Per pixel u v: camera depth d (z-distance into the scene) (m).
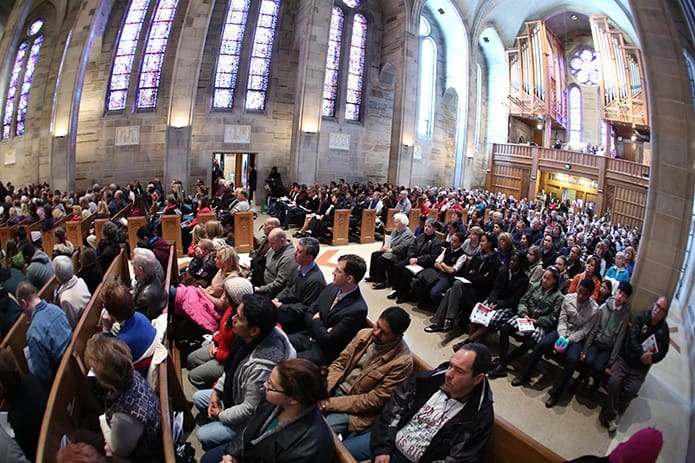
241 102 18.30
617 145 25.55
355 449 3.04
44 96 16.00
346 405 3.24
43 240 10.12
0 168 19.16
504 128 26.36
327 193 13.66
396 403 2.94
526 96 24.53
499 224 11.25
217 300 4.86
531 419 4.40
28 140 17.61
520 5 23.86
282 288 4.98
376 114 21.69
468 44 22.77
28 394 2.88
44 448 2.40
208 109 17.73
